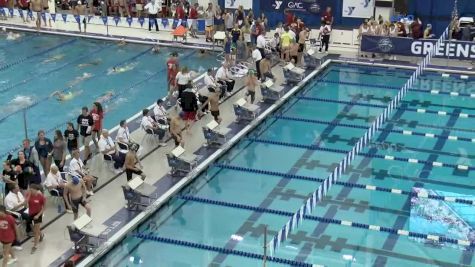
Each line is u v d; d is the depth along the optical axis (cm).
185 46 2716
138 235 1438
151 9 2891
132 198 1502
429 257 1356
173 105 2098
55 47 2747
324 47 2644
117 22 2939
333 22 2867
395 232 1451
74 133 1670
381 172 1727
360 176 1706
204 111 2022
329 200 1585
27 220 1359
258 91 2242
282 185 1662
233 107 2028
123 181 1638
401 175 1712
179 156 1672
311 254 1364
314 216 1512
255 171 1734
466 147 1867
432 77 2427
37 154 1548
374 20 2656
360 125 2020
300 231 1452
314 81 2397
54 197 1533
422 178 1698
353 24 2855
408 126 2008
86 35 2856
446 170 1741
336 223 1484
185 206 1561
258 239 1425
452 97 2238
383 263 1334
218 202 1578
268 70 2264
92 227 1359
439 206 1562
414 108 2147
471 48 2484
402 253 1371
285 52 2462
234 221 1498
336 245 1398
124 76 2411
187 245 1404
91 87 2294
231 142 1856
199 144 1842
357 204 1568
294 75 2312
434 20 2789
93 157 1752
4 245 1259
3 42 2802
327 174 1717
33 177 1480
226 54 2470
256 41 2544
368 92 2289
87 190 1545
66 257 1319
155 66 2522
